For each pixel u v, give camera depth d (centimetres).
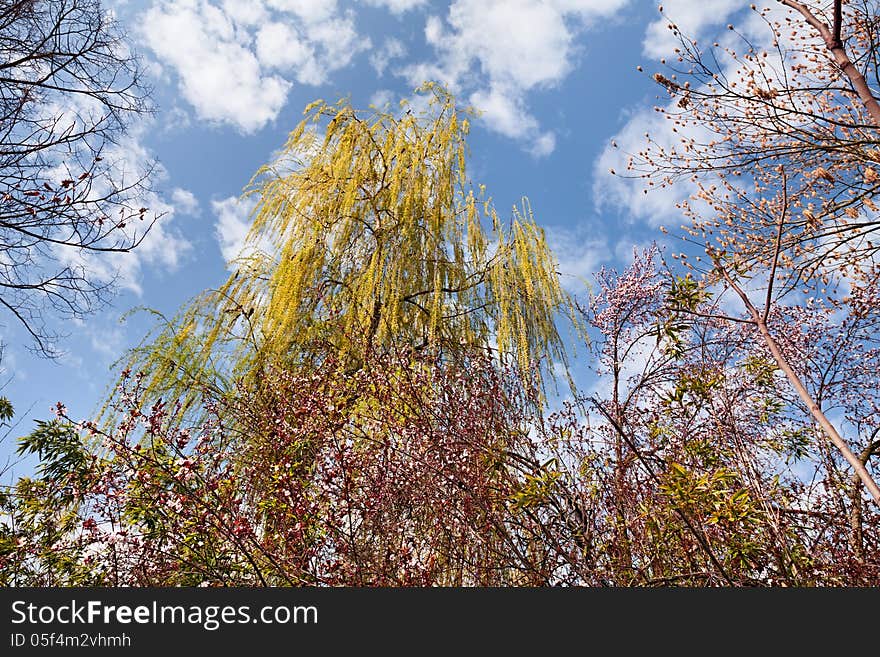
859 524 318
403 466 334
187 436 329
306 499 314
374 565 306
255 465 364
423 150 681
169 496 299
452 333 604
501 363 475
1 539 339
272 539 316
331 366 420
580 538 323
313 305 590
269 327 539
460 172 675
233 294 598
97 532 321
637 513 313
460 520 320
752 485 304
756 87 370
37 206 309
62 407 307
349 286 591
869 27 371
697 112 408
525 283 602
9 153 322
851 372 398
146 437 392
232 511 300
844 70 284
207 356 528
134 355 497
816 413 192
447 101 718
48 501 364
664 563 327
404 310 598
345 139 667
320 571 306
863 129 389
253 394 423
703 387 333
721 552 315
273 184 659
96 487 314
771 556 304
